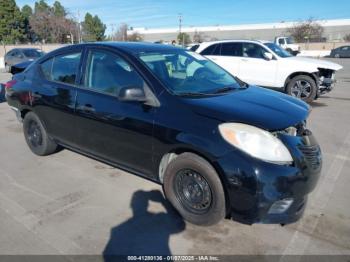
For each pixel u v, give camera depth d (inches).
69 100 157.8
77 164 181.0
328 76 349.7
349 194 145.5
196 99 122.8
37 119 183.0
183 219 126.0
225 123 110.0
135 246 111.4
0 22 2365.9
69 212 132.0
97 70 149.3
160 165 127.4
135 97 124.2
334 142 215.9
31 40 2645.2
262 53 369.7
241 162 104.5
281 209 107.7
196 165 114.6
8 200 142.0
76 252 108.6
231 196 108.3
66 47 169.6
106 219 127.1
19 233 118.6
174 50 159.3
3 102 378.6
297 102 136.1
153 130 124.0
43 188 152.9
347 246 110.6
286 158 105.9
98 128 145.9
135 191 149.2
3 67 1154.7
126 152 137.9
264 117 111.7
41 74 179.3
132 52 141.4
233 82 155.4
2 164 181.8
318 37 2474.2
